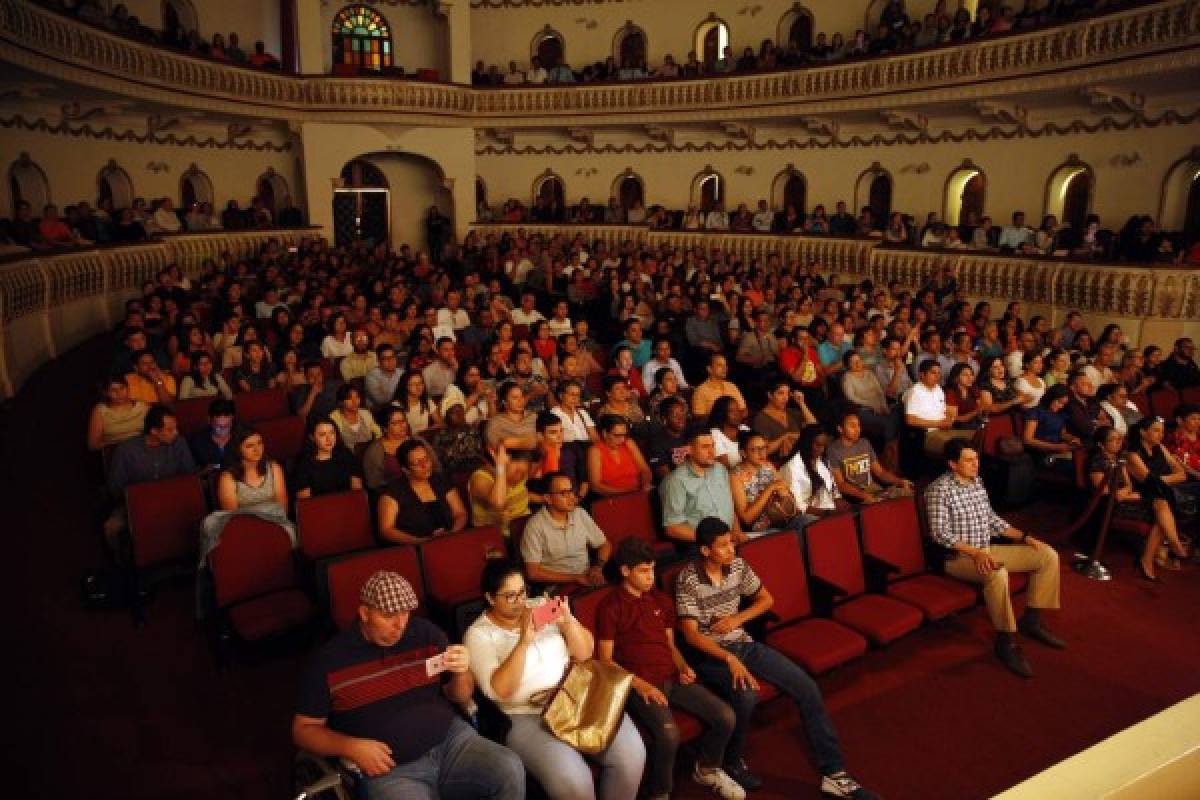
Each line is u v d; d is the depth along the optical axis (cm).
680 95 2031
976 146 1658
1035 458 784
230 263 1691
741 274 1586
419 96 2081
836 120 1870
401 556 473
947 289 1452
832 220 1825
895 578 551
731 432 659
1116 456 666
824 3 1928
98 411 680
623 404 716
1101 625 570
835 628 479
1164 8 1162
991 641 547
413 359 848
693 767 422
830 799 401
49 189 1445
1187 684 500
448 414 677
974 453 543
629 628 414
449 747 354
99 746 424
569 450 644
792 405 821
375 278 1459
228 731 439
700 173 2169
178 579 600
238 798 391
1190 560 672
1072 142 1480
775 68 1861
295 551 525
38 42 1180
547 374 933
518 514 588
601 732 357
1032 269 1373
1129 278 1209
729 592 448
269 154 2044
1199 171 1297
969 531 542
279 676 489
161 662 501
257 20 2038
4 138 1334
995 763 427
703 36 2141
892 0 1773
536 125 2186
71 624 539
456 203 2212
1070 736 449
